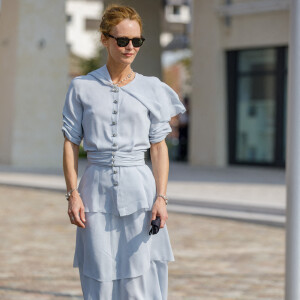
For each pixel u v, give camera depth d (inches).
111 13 274.7
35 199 1035.3
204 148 1534.2
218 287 529.3
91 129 279.3
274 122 1454.2
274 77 1449.3
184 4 1920.5
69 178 280.4
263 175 1302.9
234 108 1509.6
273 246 704.4
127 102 278.5
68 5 4397.1
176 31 1993.1
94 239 277.9
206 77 1525.6
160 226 276.2
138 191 278.8
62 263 610.5
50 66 1517.0
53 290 507.5
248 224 838.5
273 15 1428.4
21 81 1493.6
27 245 693.3
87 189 281.0
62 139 1534.2
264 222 830.5
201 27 1528.1
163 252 287.9
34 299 478.3
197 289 521.7
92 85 280.4
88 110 279.3
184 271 585.0
